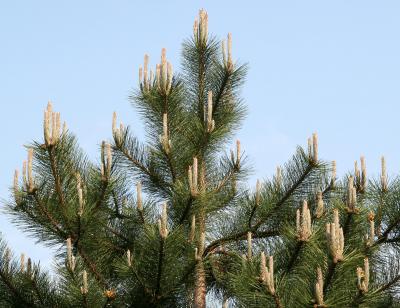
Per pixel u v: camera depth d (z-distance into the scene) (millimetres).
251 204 13531
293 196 13344
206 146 14141
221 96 14609
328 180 13430
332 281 9859
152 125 14477
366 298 10102
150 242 11742
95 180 12742
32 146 12164
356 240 11492
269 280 10008
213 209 13797
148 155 14133
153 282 12211
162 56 14273
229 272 13164
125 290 12578
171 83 14219
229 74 14359
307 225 10820
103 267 13117
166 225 11523
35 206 12297
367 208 11531
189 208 12578
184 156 14008
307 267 10336
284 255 11516
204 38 15109
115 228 13727
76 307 11758
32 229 12555
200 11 15289
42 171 12320
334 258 9625
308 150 12992
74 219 12359
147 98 14352
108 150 12578
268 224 13656
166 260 11852
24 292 12383
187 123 14438
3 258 12375
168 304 13125
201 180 14125
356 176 13258
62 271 11688
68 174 12523
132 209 13297
